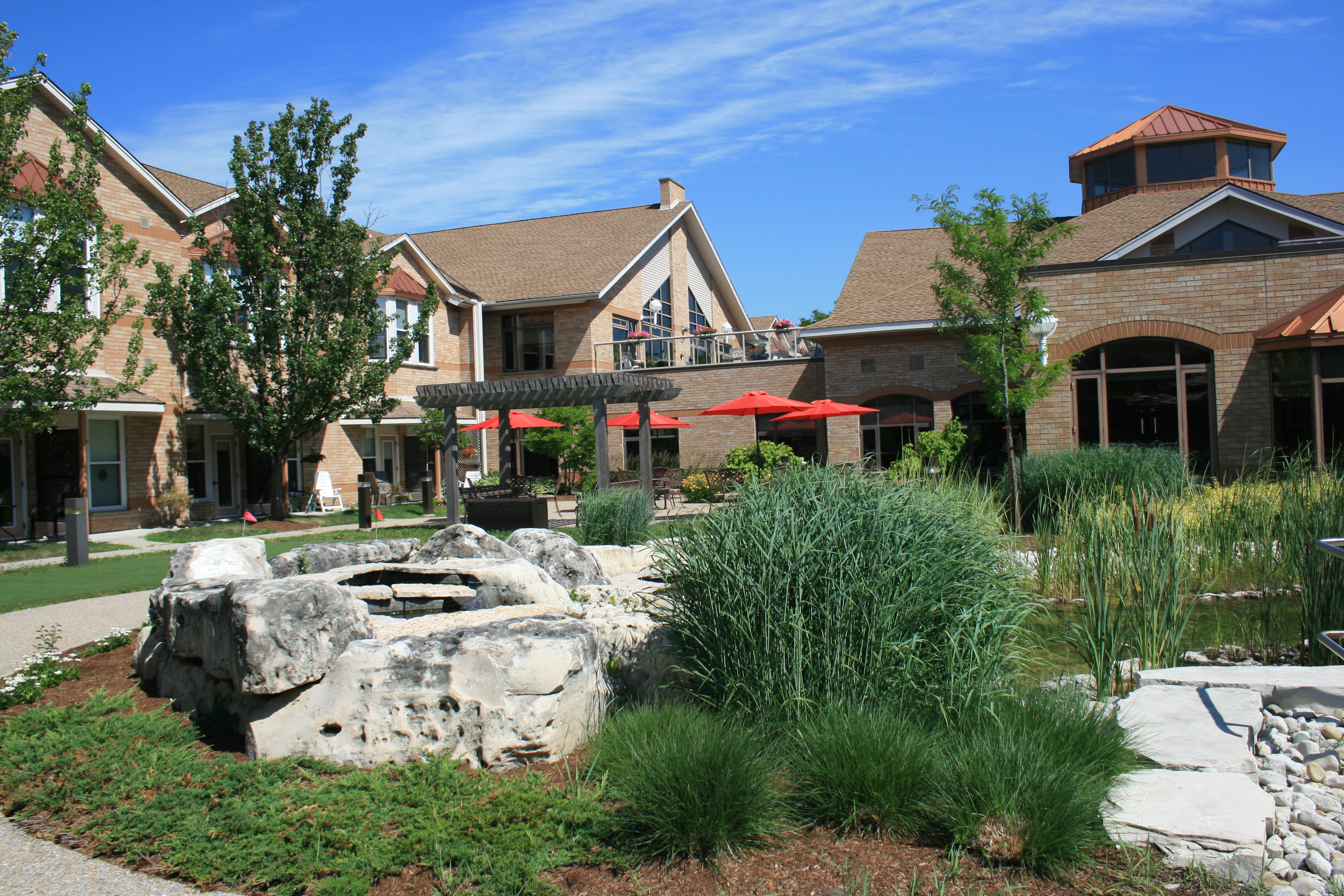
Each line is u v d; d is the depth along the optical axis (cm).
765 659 507
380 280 2458
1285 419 1648
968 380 2352
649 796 399
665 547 600
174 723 587
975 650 501
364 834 415
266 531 1980
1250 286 1705
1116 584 677
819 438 2672
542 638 529
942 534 534
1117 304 1780
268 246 2112
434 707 514
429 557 941
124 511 2047
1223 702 518
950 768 419
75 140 1700
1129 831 384
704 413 2103
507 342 3194
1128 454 1278
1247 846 366
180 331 2003
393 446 2864
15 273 1639
